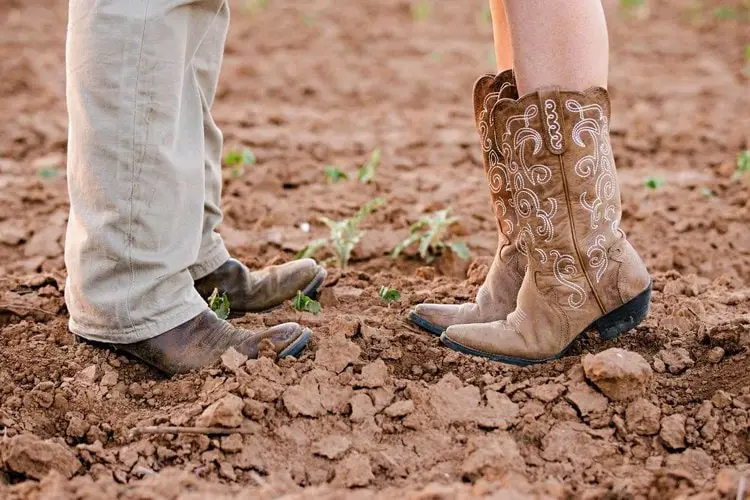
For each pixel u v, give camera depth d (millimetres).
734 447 4305
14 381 4801
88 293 4539
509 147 4473
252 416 4410
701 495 3859
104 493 3947
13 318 5457
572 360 4801
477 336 4812
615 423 4422
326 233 7250
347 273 6133
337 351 4758
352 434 4398
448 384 4617
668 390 4641
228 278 5336
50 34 13617
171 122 4316
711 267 6641
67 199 7926
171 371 4711
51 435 4504
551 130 4324
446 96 11359
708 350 4863
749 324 4879
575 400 4508
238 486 4125
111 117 4211
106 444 4422
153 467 4238
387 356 4879
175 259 4535
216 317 4828
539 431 4398
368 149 9367
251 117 10305
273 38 13797
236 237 7035
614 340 4980
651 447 4355
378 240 6934
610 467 4254
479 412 4492
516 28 4285
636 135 9672
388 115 10594
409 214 7570
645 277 4746
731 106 10719
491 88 4637
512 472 4070
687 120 10156
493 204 4930
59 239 7129
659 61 12883
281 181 8430
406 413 4473
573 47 4258
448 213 7539
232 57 12805
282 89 11414
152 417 4484
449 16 15500
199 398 4551
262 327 5207
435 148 9484
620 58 13039
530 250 4617
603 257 4609
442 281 6043
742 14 15117
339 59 12875
